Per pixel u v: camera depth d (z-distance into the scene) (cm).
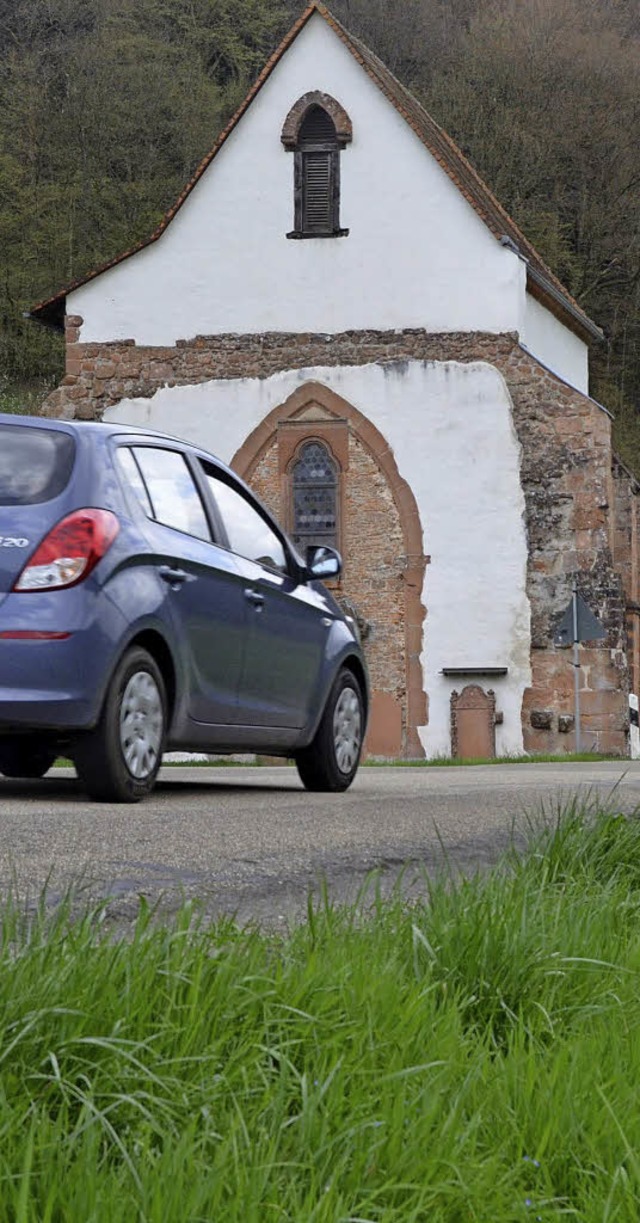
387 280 5859
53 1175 438
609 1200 486
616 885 1029
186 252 5978
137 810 1359
